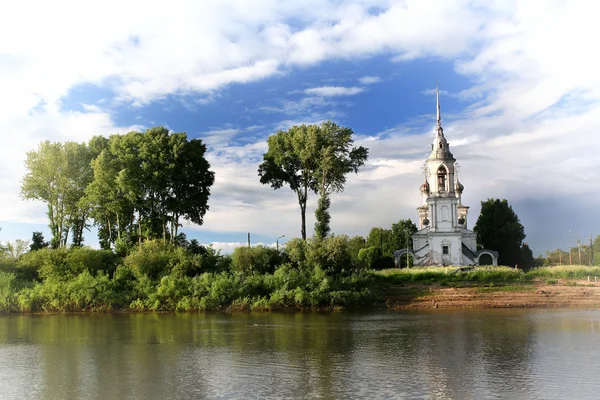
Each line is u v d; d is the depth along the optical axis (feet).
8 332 159.22
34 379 100.22
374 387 91.91
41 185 283.18
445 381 95.40
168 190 280.10
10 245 272.10
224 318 190.90
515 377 97.86
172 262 240.32
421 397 86.07
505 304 209.87
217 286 216.13
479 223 431.84
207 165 291.38
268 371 104.27
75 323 180.24
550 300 213.05
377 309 212.64
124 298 219.61
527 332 146.72
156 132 280.10
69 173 286.25
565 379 96.27
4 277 226.17
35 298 214.69
